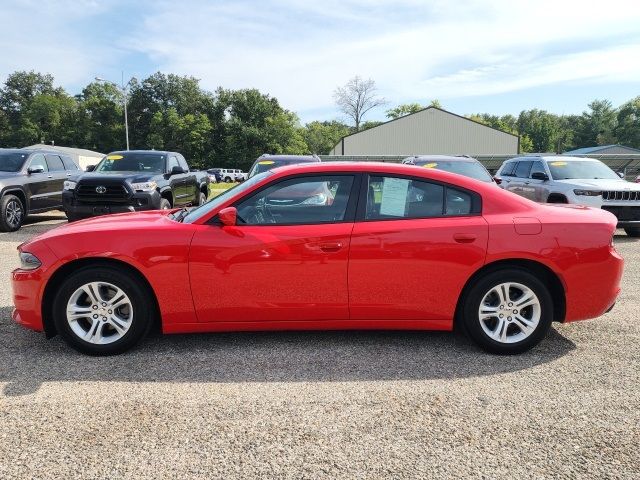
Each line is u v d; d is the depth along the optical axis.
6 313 4.83
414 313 3.82
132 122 94.50
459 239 3.72
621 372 3.56
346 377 3.47
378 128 53.53
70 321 3.74
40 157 11.68
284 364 3.68
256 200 3.85
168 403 3.08
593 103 114.31
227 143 88.44
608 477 2.38
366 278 3.73
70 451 2.56
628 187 9.48
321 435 2.73
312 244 3.69
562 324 4.61
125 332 3.77
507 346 3.83
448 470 2.43
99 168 11.06
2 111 105.12
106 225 3.89
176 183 11.13
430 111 52.59
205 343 4.07
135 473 2.39
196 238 3.69
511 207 3.89
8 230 10.41
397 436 2.72
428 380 3.43
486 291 3.79
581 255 3.78
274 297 3.74
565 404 3.09
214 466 2.45
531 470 2.43
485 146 52.91
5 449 2.58
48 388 3.27
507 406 3.06
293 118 95.88
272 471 2.41
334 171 3.91
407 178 3.89
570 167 10.80
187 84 96.81
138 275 3.76
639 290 5.84
